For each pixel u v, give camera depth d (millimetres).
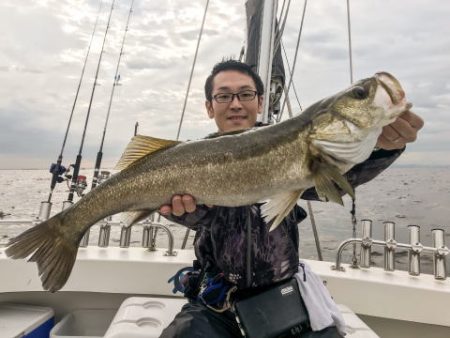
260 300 756
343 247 1257
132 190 769
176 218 797
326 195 713
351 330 922
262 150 750
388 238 1257
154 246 1355
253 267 781
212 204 765
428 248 1195
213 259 844
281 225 820
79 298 1254
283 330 721
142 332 859
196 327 750
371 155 791
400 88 698
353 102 722
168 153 773
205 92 1090
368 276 1180
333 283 1158
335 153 732
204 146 768
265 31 1526
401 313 1097
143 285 1191
